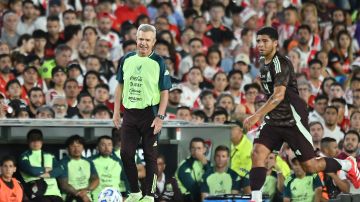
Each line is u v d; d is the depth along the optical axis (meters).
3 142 47.78
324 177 51.50
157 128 39.81
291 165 53.41
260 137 38.84
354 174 40.25
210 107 57.88
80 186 48.41
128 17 65.38
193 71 60.22
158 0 68.06
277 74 38.03
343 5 73.19
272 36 38.22
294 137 38.69
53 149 48.75
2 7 63.53
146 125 39.91
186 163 50.81
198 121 55.56
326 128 59.16
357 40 71.50
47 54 60.34
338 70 67.94
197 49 63.44
